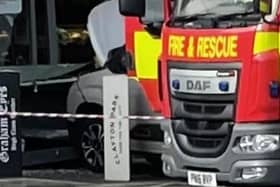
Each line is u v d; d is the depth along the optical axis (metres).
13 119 11.16
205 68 8.83
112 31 11.54
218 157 8.82
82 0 14.15
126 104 10.45
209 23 8.82
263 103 8.56
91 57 13.41
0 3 13.23
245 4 8.77
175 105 9.16
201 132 8.93
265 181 8.62
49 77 13.09
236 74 8.63
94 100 11.50
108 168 10.73
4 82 11.02
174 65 9.13
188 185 9.73
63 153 12.19
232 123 8.71
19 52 13.41
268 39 8.54
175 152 9.20
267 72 8.54
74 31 13.88
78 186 10.48
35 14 13.55
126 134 10.51
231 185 8.87
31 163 11.99
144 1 9.88
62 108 12.76
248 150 8.65
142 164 12.11
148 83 10.32
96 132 11.65
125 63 10.93
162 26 9.77
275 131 8.62
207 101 8.86
